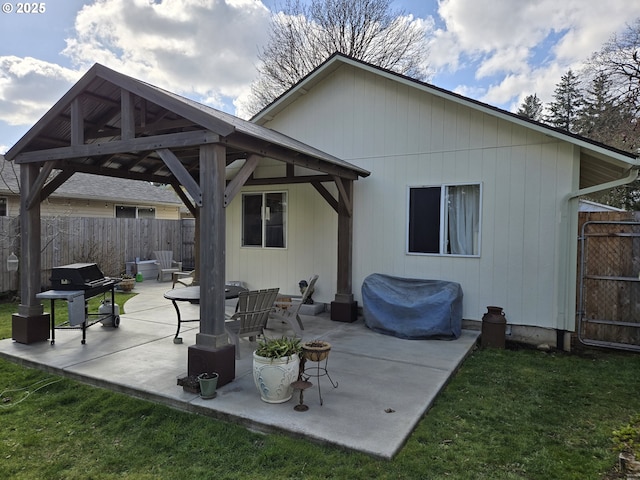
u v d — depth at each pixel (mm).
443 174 6141
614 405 3574
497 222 5781
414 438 2912
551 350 5328
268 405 3264
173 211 16516
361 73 6777
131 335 5402
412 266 6375
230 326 4680
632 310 5195
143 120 4363
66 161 5375
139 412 3312
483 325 5523
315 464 2578
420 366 4316
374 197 6652
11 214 10867
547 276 5504
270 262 7680
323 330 5895
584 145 5000
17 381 3990
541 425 3182
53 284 5027
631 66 15320
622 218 5180
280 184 7375
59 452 2805
